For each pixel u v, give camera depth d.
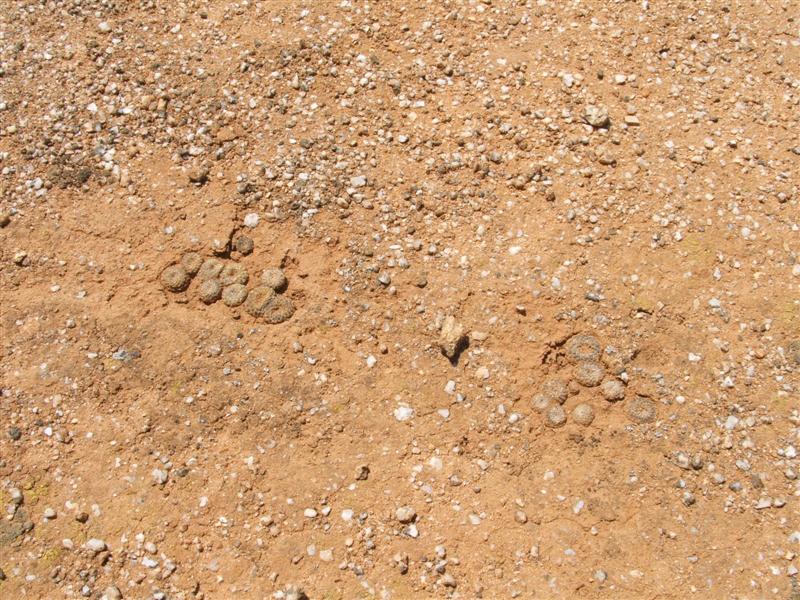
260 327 0.90
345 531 0.85
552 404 0.89
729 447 0.87
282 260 0.92
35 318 0.90
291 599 0.83
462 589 0.84
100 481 0.86
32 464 0.87
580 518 0.86
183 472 0.87
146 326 0.90
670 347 0.90
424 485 0.87
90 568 0.85
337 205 0.93
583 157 0.95
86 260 0.92
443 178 0.94
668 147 0.95
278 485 0.86
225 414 0.88
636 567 0.85
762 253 0.92
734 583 0.84
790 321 0.90
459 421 0.88
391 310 0.91
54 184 0.94
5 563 0.85
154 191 0.94
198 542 0.85
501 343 0.90
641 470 0.87
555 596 0.84
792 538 0.85
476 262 0.92
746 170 0.94
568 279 0.91
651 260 0.92
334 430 0.88
